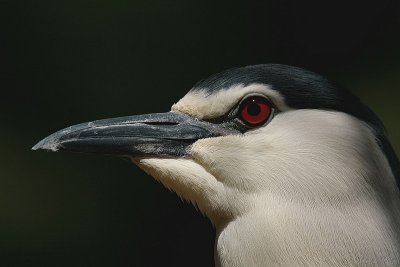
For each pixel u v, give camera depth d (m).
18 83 12.92
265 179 7.00
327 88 7.04
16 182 12.46
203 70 12.80
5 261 12.02
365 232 6.82
